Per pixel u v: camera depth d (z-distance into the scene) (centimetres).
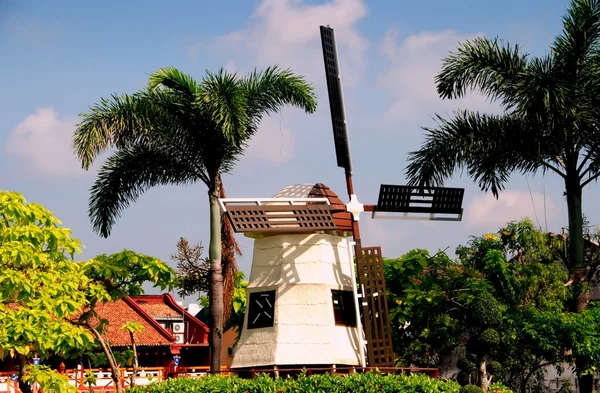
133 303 4344
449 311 3123
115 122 2611
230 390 2353
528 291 3059
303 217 2566
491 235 3241
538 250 3180
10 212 2144
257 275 2628
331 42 2700
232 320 4081
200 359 5038
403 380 2341
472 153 2878
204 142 2711
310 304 2539
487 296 2734
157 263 2656
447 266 3189
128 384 3184
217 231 2695
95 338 2691
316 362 2473
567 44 2795
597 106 2786
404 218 2722
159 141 2706
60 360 3878
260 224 2505
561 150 2877
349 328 2588
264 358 2512
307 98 2736
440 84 2891
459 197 2797
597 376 3216
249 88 2717
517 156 2903
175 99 2698
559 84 2697
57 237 2191
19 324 2102
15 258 2106
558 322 2852
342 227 2616
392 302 3152
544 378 3306
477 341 2644
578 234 2903
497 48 2839
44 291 2191
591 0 2786
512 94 2848
